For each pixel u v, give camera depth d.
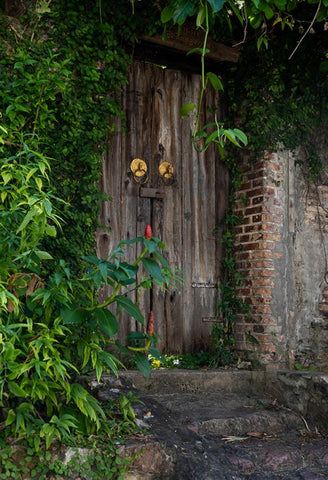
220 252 6.06
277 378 5.24
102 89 5.11
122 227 5.55
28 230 3.37
